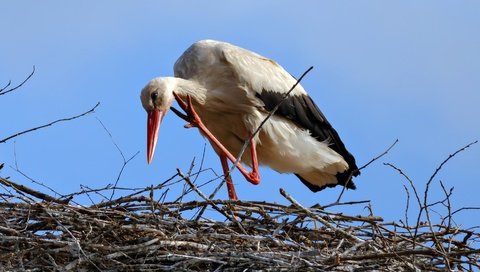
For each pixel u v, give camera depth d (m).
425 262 12.29
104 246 12.16
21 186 13.13
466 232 13.00
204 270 12.33
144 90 16.03
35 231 12.73
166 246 12.34
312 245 13.09
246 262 12.15
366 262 12.18
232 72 16.53
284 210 13.21
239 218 13.36
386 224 13.08
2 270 11.80
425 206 12.45
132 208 13.09
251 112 16.56
